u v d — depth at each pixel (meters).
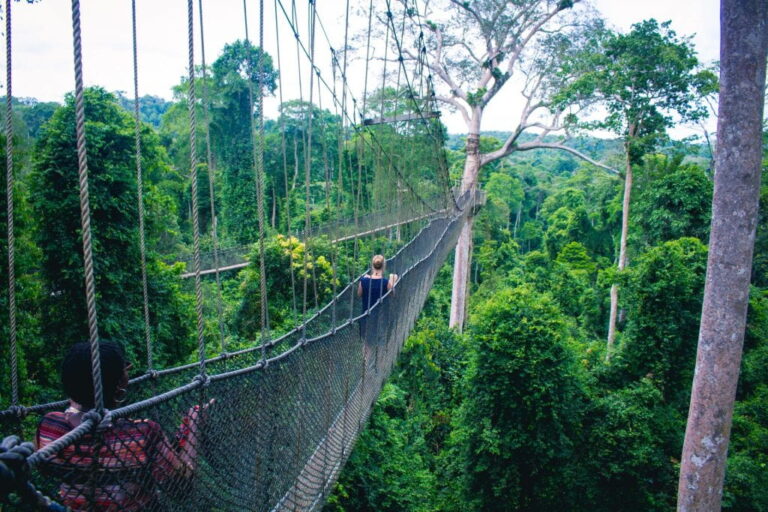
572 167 75.44
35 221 8.62
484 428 12.05
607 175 39.00
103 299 9.12
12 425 1.47
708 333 6.65
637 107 19.30
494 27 21.52
